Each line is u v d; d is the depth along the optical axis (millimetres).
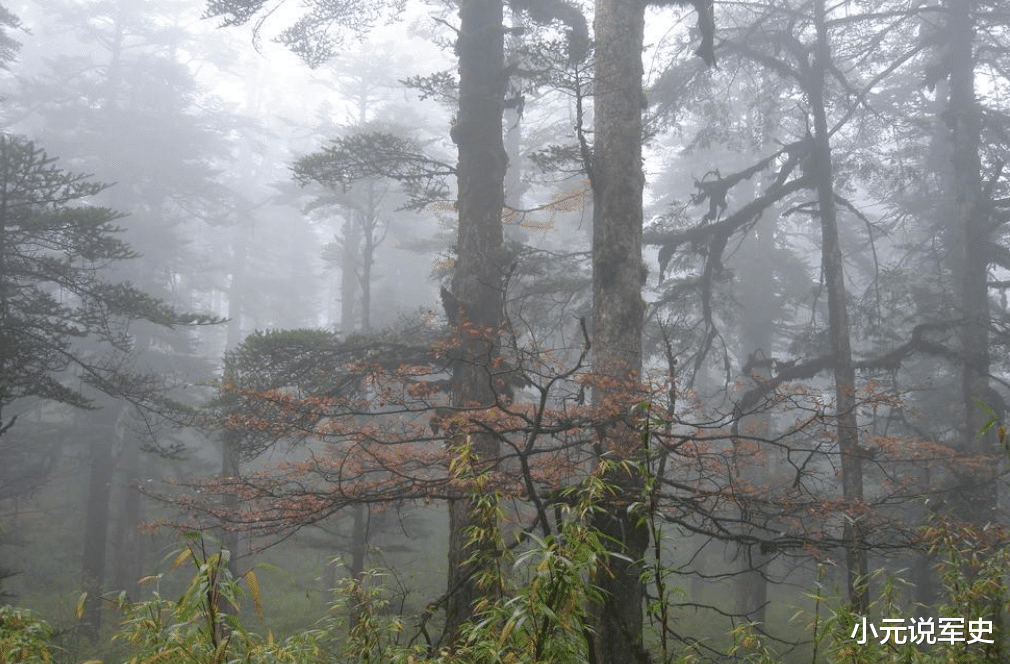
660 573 3875
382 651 4176
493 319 13008
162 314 16375
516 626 3076
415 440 9820
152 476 27703
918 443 11617
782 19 19328
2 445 26172
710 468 10438
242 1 15258
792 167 17344
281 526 10062
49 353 16438
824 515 9656
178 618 2947
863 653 3809
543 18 15211
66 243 16344
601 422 8961
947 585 4570
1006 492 17484
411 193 15180
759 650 4586
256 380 12891
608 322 11336
